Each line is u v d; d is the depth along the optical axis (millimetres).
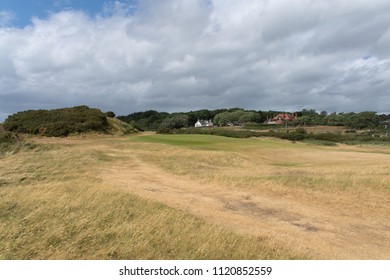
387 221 8688
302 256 5891
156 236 6039
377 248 6797
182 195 11609
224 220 8453
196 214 8789
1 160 19875
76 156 22125
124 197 9430
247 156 27922
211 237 6156
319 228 8094
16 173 14672
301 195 11539
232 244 5961
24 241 5586
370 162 24875
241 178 15109
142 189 12367
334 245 6887
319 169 19188
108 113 69625
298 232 7723
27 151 25391
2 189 10453
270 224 8336
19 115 54250
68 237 5863
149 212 7910
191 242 5855
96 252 5273
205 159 24672
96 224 6617
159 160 23188
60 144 32594
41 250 5297
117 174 16469
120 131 55906
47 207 7762
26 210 7664
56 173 15133
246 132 59875
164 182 14617
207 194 11930
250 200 10984
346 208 9914
